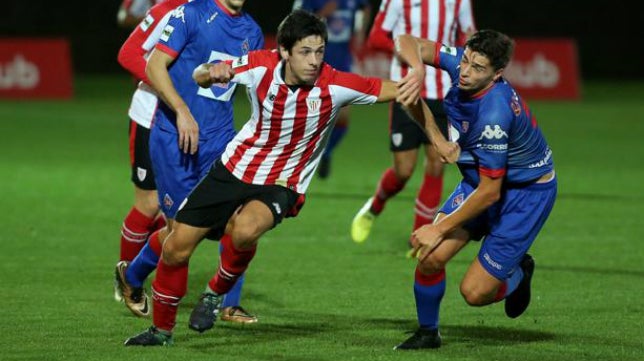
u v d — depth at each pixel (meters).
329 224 30.91
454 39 27.77
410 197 37.38
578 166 45.41
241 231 16.22
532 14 97.25
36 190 36.28
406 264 25.19
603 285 22.86
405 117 26.59
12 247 26.48
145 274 18.94
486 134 15.84
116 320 18.95
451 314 20.00
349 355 16.50
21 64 74.31
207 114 18.78
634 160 47.81
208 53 18.45
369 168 44.59
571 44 81.38
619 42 100.19
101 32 93.62
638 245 27.94
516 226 16.89
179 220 16.41
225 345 17.14
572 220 31.92
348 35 45.28
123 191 36.53
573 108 75.06
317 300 21.14
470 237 17.12
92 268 24.05
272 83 15.93
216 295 17.33
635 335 18.23
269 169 16.58
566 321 19.38
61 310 19.77
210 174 16.67
